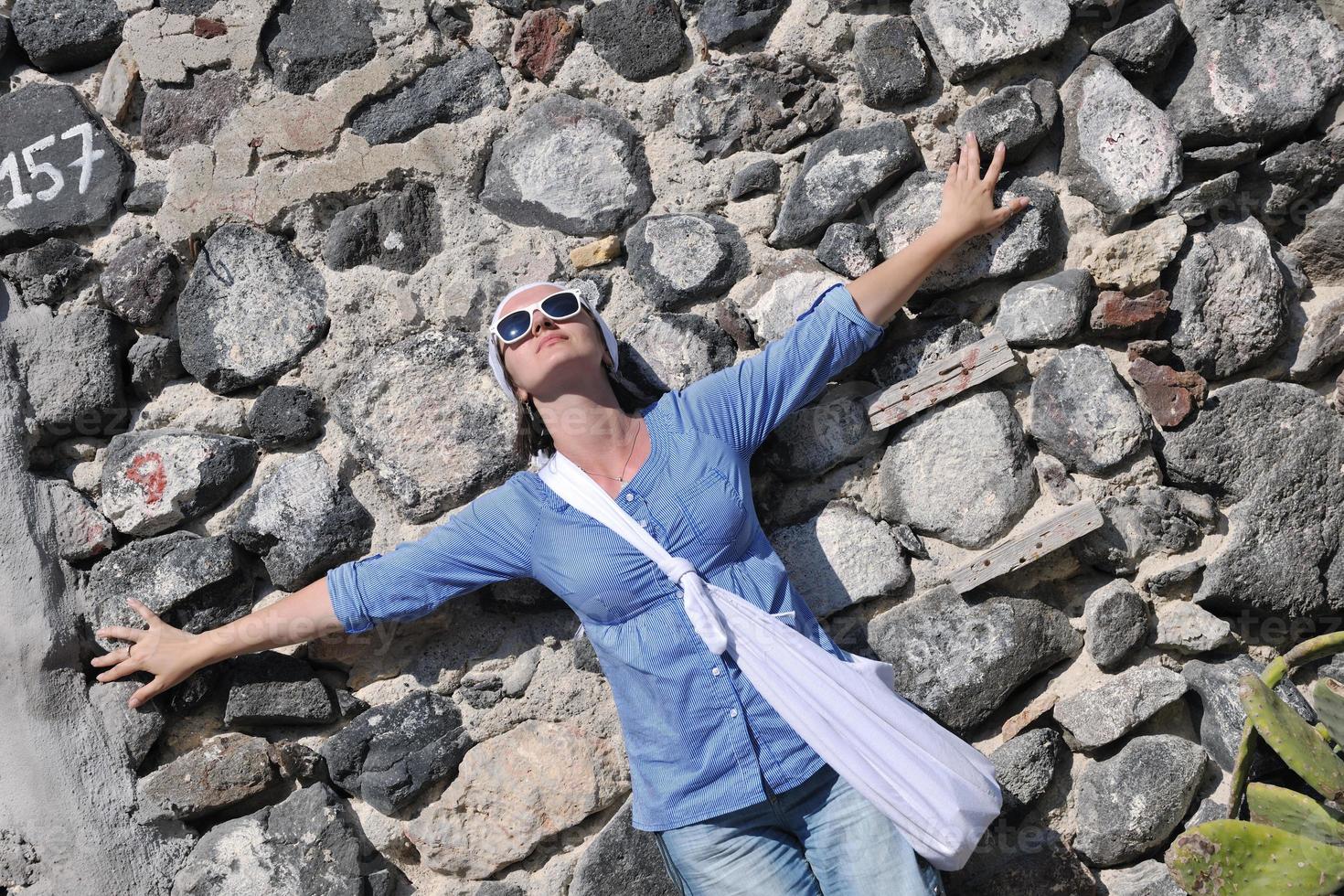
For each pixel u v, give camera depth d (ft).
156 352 8.93
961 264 8.65
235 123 9.09
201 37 9.18
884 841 7.32
